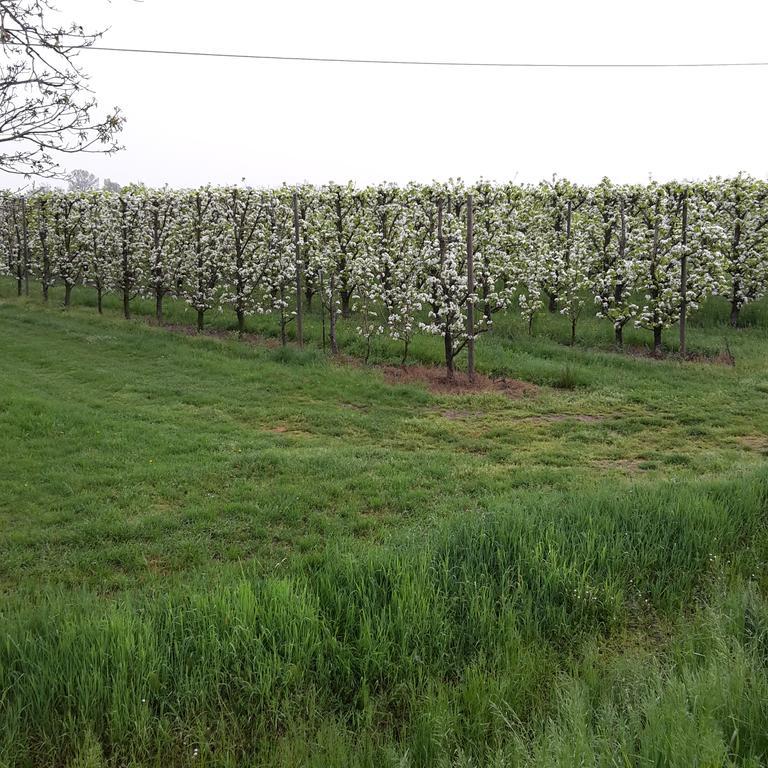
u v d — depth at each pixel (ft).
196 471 29.66
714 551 19.10
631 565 18.26
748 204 71.72
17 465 29.63
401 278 63.57
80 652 13.33
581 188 85.10
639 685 12.41
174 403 43.70
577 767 9.65
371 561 17.42
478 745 11.54
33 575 19.90
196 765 11.37
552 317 76.13
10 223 101.24
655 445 36.35
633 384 49.75
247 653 13.43
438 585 16.69
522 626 15.47
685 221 60.03
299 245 67.05
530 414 43.21
